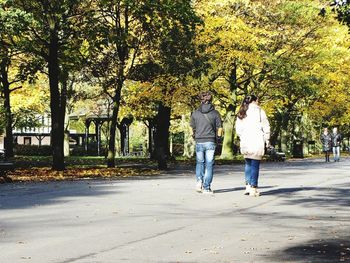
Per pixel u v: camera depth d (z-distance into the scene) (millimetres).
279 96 60844
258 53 51844
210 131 20953
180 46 40875
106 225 13695
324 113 76750
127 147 89000
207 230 12930
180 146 100750
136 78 41250
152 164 50594
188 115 74125
